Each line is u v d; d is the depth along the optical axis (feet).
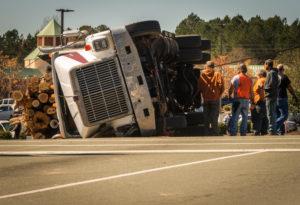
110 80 70.18
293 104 137.39
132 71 70.64
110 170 37.35
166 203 28.37
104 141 55.72
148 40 73.31
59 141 57.41
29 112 80.38
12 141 58.34
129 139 57.82
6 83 329.11
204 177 34.12
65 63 71.15
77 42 74.95
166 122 73.26
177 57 82.43
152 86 72.95
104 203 28.81
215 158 40.52
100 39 70.44
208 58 92.89
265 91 74.90
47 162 41.81
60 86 72.69
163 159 40.86
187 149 45.42
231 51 573.33
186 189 31.22
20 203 29.48
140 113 70.64
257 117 81.10
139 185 32.50
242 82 77.15
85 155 44.50
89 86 69.87
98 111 69.97
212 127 78.59
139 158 41.75
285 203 27.91
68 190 31.94
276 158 39.73
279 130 81.00
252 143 48.60
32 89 80.48
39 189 32.50
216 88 77.61
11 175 37.01
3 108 203.62
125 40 70.74
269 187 31.19
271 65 74.84
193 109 86.43
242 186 31.58
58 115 73.36
